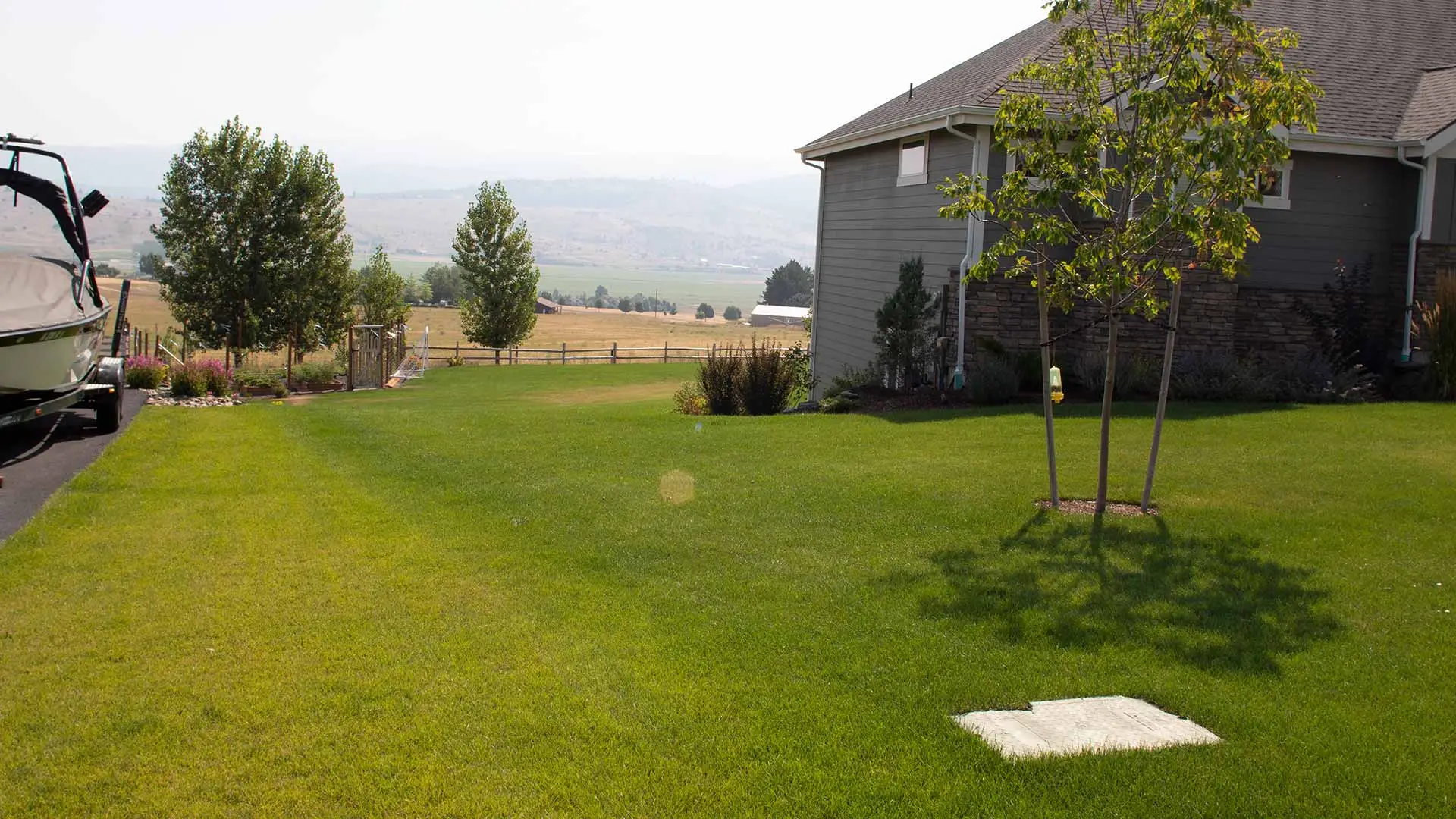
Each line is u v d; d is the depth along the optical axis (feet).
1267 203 54.85
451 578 22.58
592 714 15.83
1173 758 14.53
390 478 33.42
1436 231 54.34
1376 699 16.66
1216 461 33.35
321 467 35.01
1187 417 42.09
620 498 30.17
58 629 18.85
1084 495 29.63
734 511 28.58
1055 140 27.40
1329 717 15.99
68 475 32.17
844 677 17.47
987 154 51.78
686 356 171.42
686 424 45.68
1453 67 59.47
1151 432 38.86
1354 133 53.72
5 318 33.99
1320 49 60.85
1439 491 28.86
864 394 53.72
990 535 25.95
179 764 14.12
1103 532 25.91
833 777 14.07
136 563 23.04
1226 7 25.32
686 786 13.79
